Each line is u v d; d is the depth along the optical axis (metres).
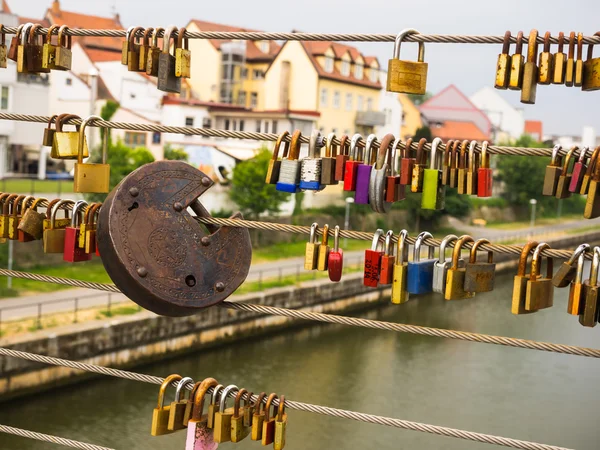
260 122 52.31
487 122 79.25
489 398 25.61
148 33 3.94
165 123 51.06
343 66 58.03
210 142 49.75
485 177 3.59
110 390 25.08
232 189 42.50
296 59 55.84
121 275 3.49
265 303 33.38
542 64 3.45
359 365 29.44
